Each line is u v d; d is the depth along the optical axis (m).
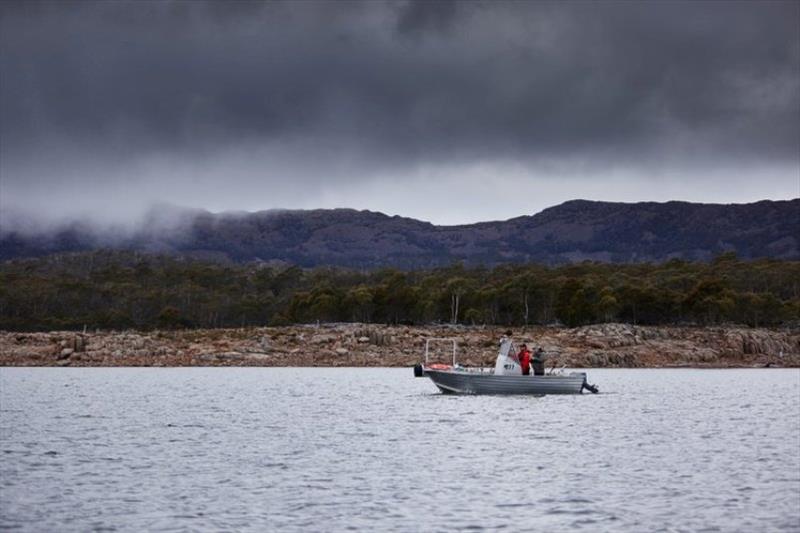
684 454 97.81
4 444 103.81
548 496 74.31
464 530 63.22
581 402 162.88
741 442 108.00
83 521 65.31
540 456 95.75
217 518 66.38
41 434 114.00
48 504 70.56
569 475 83.94
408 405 156.25
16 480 80.31
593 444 105.38
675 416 140.00
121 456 94.88
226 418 135.62
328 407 154.50
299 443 105.81
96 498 72.94
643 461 92.62
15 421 130.62
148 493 74.94
